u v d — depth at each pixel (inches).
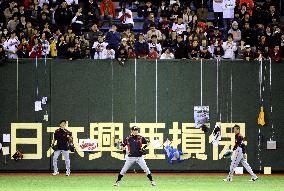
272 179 3299.7
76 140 3570.4
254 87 3592.5
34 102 3555.6
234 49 3686.0
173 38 3757.4
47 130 3560.5
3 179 3230.8
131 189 2837.1
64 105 3567.9
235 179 3289.9
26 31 3681.1
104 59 3575.3
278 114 3595.0
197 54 3639.3
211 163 3587.6
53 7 4023.1
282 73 3590.1
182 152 3587.6
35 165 3560.5
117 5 4261.8
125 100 3582.7
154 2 4183.1
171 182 3134.8
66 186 2942.9
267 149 3595.0
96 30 3774.6
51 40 3681.1
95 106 3575.3
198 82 3587.6
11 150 3553.2
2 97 3548.2
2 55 3521.2
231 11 3951.8
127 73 3580.2
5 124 3548.2
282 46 3649.1
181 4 4160.9
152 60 3585.1
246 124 3595.0
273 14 3922.2
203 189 2849.4
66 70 3565.5
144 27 3878.0
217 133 3582.7
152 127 3585.1
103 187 2908.5
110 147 3582.7
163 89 3587.6
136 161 2925.7
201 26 3782.0
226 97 3595.0
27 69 3553.2
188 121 3592.5
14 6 3838.6
